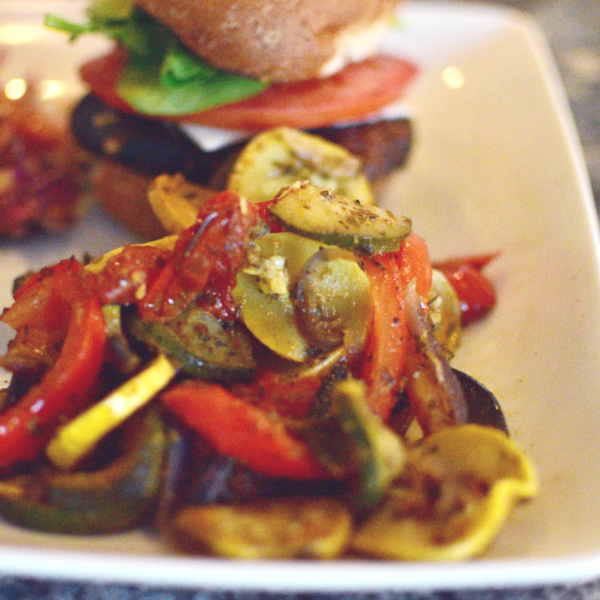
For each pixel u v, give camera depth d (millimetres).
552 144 437
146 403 321
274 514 305
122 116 436
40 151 490
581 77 604
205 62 415
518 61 516
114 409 313
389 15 442
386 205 461
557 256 389
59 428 318
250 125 418
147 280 331
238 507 308
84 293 331
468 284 389
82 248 446
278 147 393
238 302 333
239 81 416
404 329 336
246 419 311
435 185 469
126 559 291
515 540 311
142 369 327
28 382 340
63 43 550
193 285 327
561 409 345
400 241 341
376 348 332
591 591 309
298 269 333
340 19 417
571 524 311
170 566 289
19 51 546
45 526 308
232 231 329
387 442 304
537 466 335
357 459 304
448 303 369
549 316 373
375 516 304
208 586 290
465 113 510
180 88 414
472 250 429
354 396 303
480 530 296
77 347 321
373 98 431
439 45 560
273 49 407
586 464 326
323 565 290
